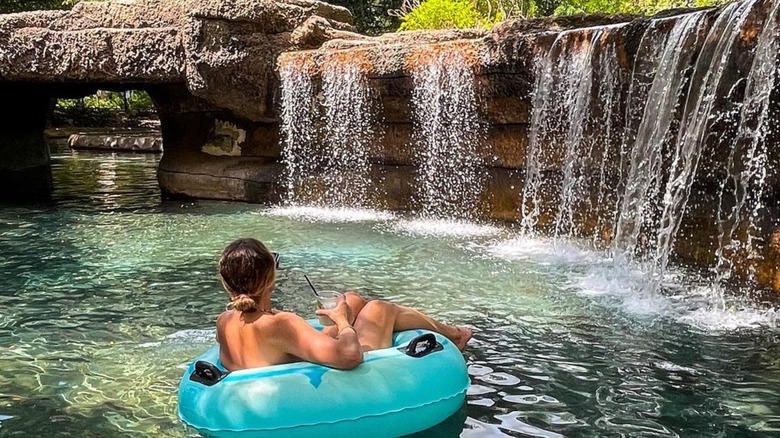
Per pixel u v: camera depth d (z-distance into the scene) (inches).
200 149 466.3
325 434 119.4
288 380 121.0
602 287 227.9
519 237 310.5
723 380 150.6
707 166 235.8
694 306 205.3
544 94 300.8
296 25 416.5
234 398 120.6
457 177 350.9
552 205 311.9
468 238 308.2
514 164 328.2
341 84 373.7
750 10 209.9
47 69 436.8
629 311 201.5
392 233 321.7
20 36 436.1
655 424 129.7
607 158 283.6
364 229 331.9
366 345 136.6
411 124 362.9
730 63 217.6
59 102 1198.3
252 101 411.8
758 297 211.6
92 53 424.2
